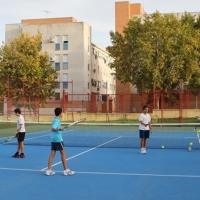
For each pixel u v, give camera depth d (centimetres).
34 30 5125
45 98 3828
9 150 1405
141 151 1309
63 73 5056
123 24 5006
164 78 3475
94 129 2748
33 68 3900
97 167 1005
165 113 3161
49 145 1587
